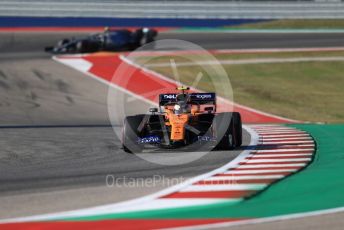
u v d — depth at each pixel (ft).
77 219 72.33
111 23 454.40
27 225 69.97
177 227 68.28
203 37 429.79
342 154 122.72
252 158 117.29
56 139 155.63
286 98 276.82
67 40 365.40
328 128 183.21
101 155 124.67
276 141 147.74
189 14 463.83
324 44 398.21
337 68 339.16
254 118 233.35
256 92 286.66
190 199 81.76
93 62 335.88
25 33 431.84
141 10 457.27
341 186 90.17
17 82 285.43
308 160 114.62
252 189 87.76
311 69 337.52
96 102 255.29
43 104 247.50
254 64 345.10
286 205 78.48
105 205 78.89
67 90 274.98
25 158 122.52
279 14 474.08
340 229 67.05
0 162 117.50
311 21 471.21
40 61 337.52
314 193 85.51
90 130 182.29
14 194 86.28
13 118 215.10
